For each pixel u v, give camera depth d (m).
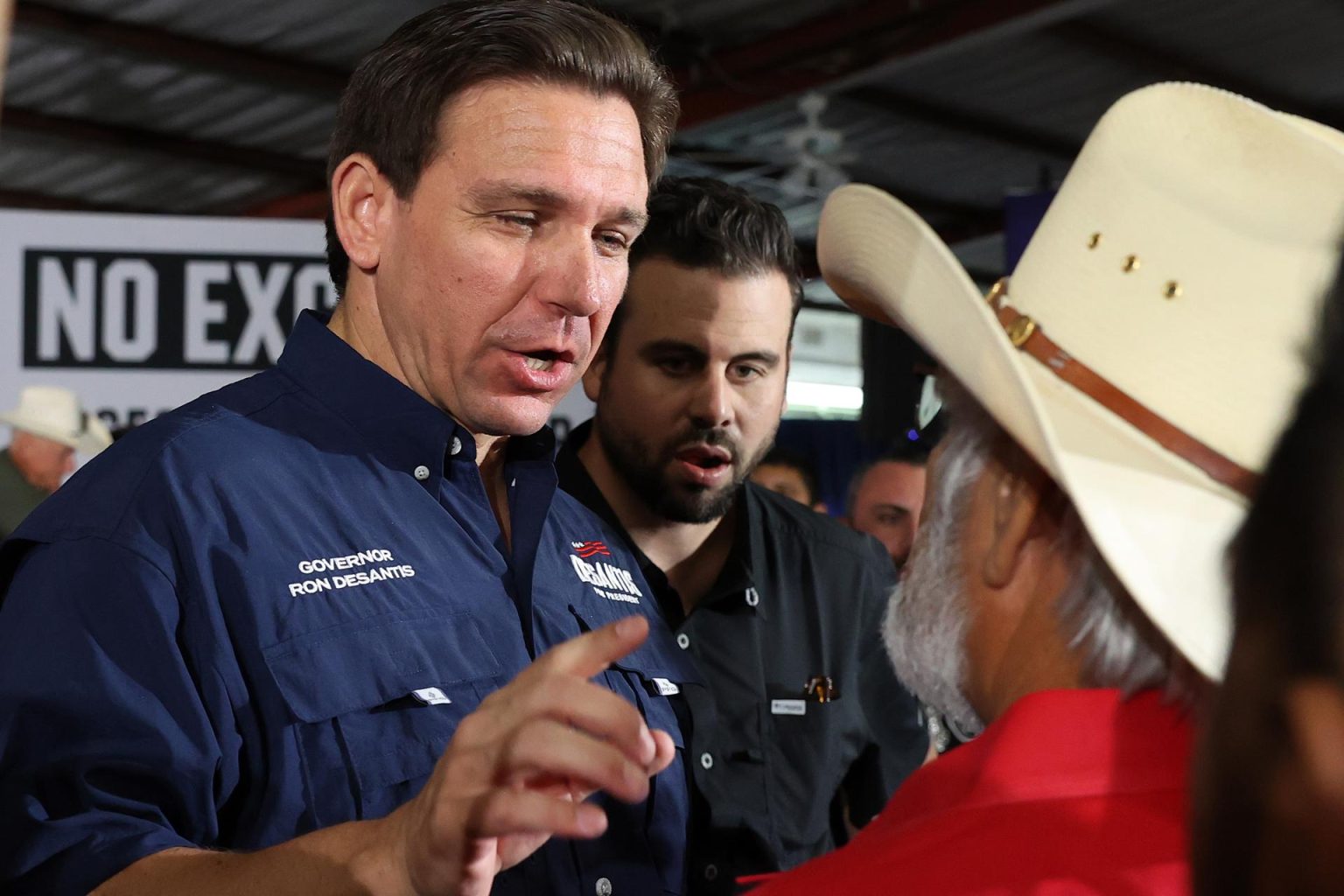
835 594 2.03
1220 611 0.85
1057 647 0.94
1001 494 0.96
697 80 8.60
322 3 7.89
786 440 9.70
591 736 0.99
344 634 1.30
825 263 1.31
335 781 1.26
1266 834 0.39
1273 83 9.09
